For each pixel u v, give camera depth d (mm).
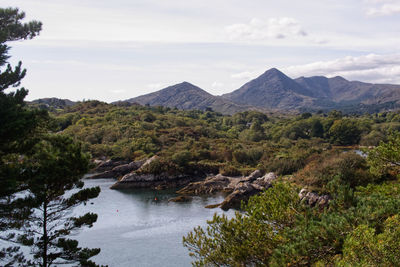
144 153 115625
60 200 21688
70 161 19797
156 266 37188
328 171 57375
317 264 16344
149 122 165625
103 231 49250
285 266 17250
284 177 76062
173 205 66625
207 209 63312
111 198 72750
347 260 14539
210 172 99438
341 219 18406
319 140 155875
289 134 162000
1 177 17375
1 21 21188
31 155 20422
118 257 39594
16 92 19812
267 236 20469
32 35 22469
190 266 37219
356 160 56594
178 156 97688
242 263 20109
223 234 21594
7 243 39688
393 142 25359
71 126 148750
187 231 49281
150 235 47469
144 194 77938
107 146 121750
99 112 194875
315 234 18000
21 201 19188
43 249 20516
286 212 21328
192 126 174750
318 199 53219
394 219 16094
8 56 20141
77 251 21453
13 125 17938
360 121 171500
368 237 14445
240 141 139375
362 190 27094
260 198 22672
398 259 13758
